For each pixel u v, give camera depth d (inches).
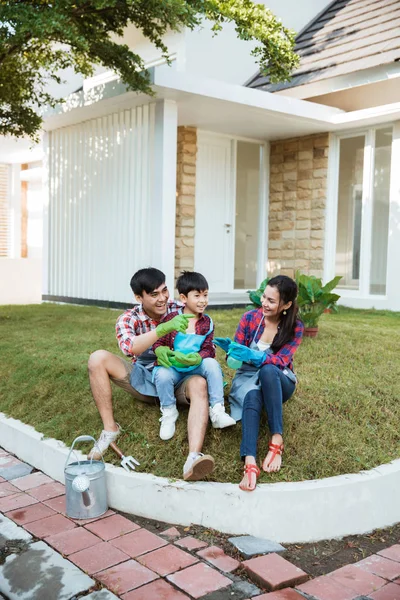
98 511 131.5
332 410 153.5
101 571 108.9
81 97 342.6
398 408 157.6
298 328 144.0
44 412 171.2
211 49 394.3
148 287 141.0
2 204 560.1
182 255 383.6
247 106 330.6
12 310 350.9
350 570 112.6
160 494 129.9
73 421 160.2
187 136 379.9
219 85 315.3
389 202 368.2
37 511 133.6
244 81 419.5
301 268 410.0
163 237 328.5
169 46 386.9
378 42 364.2
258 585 107.0
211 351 148.3
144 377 148.7
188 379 140.8
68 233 405.4
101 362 142.0
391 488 133.0
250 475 125.1
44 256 428.8
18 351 219.0
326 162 392.2
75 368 188.5
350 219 390.9
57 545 118.1
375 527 131.3
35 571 108.7
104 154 369.1
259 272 434.3
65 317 311.0
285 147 415.8
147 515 131.8
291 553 120.2
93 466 133.2
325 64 382.3
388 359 199.5
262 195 428.5
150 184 335.3
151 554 115.3
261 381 135.4
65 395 174.4
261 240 431.5
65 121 383.6
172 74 297.6
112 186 363.9
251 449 129.3
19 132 315.3
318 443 139.1
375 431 147.6
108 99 325.7
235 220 421.4
